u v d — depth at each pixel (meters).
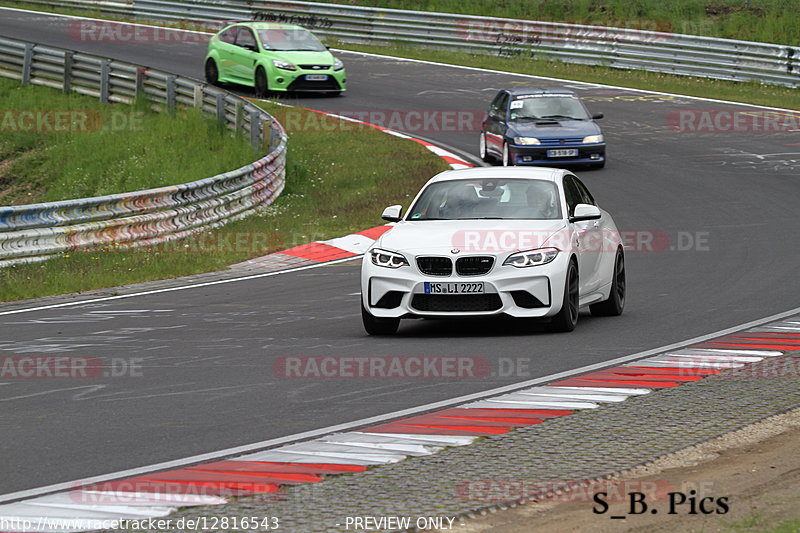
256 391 32.06
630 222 72.12
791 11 150.88
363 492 21.95
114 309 49.59
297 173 93.44
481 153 95.50
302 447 25.70
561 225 41.62
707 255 61.16
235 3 158.50
